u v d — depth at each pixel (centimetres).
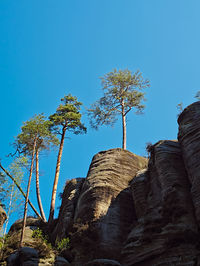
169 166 1762
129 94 3266
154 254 1541
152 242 1600
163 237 1555
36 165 3164
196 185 1535
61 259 1852
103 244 1819
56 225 2491
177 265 1395
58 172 3100
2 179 2289
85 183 2281
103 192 2097
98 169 2306
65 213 2331
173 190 1628
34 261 1766
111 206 2036
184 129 1812
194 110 1869
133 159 2428
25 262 1745
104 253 1781
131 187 2072
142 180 2008
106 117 3272
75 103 3466
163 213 1630
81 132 3309
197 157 1617
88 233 1892
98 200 2052
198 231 1450
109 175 2216
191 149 1678
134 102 3272
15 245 2138
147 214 1756
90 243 1848
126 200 2103
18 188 2362
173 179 1686
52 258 1914
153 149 2002
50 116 3275
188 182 1675
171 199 1611
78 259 1831
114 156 2391
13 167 2356
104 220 1944
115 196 2097
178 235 1487
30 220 2695
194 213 1527
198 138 1689
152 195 1830
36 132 2848
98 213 1978
